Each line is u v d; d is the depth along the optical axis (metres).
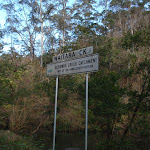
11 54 13.56
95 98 8.55
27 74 14.00
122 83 10.18
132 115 8.23
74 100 12.58
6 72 11.12
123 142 7.70
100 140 8.55
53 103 12.44
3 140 6.56
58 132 11.02
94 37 19.34
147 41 14.02
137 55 14.80
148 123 7.94
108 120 8.25
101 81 8.44
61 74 5.42
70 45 16.64
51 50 22.30
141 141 7.68
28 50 23.00
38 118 11.09
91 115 8.81
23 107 10.09
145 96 7.73
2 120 10.02
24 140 7.11
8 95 10.59
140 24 29.98
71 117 11.83
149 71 8.04
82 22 20.36
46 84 13.64
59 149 7.44
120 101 8.44
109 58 18.89
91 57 4.60
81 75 13.80
